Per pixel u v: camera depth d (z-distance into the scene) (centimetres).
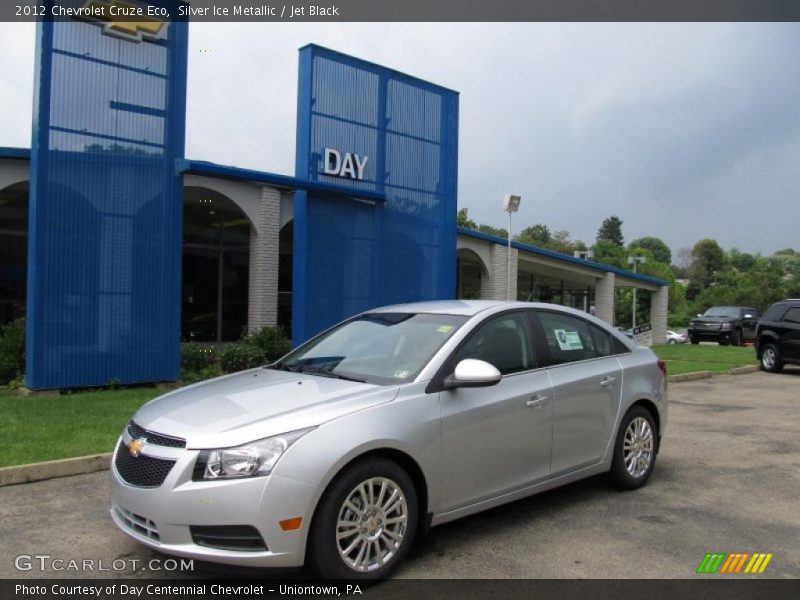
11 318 1677
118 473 405
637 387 596
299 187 1249
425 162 1471
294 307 1280
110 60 1012
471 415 454
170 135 1075
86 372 1001
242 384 470
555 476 520
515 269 2389
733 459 721
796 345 1599
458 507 450
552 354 541
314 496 371
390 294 1411
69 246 982
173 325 1088
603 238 13425
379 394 423
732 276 8244
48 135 960
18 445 659
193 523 361
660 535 483
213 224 1948
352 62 1341
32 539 463
